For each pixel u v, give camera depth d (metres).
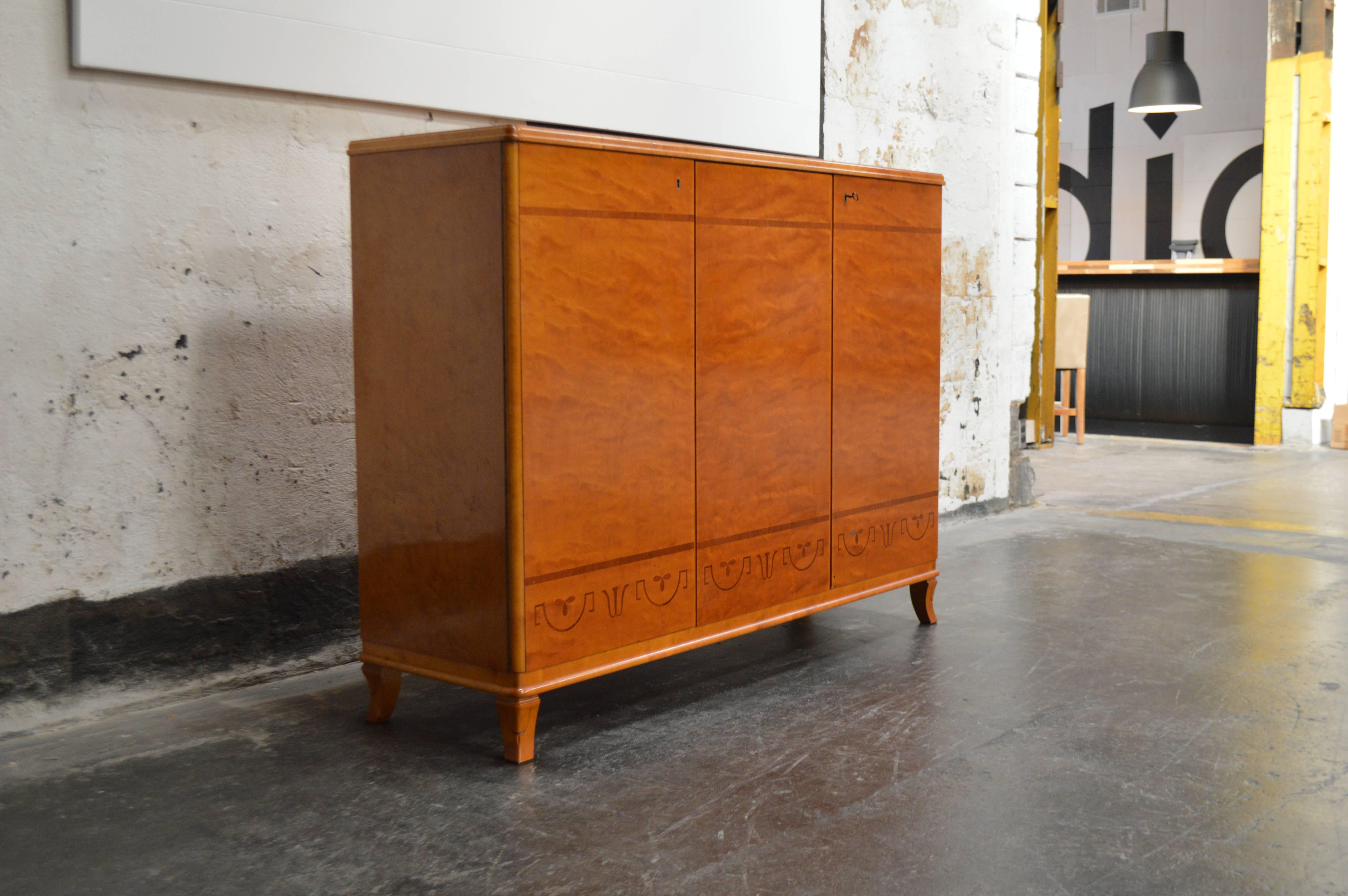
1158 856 2.17
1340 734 2.83
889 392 3.65
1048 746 2.77
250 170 3.21
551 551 2.68
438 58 3.54
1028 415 8.76
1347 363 9.07
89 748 2.80
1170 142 12.84
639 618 2.90
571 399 2.69
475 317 2.61
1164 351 9.53
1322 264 8.63
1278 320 8.78
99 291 2.94
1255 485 6.99
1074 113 13.33
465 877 2.12
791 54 4.80
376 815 2.41
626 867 2.16
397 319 2.79
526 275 2.56
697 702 3.14
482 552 2.67
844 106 5.08
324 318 3.41
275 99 3.24
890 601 4.29
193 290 3.12
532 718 2.70
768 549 3.25
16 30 2.76
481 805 2.46
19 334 2.81
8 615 2.85
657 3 4.21
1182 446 9.03
